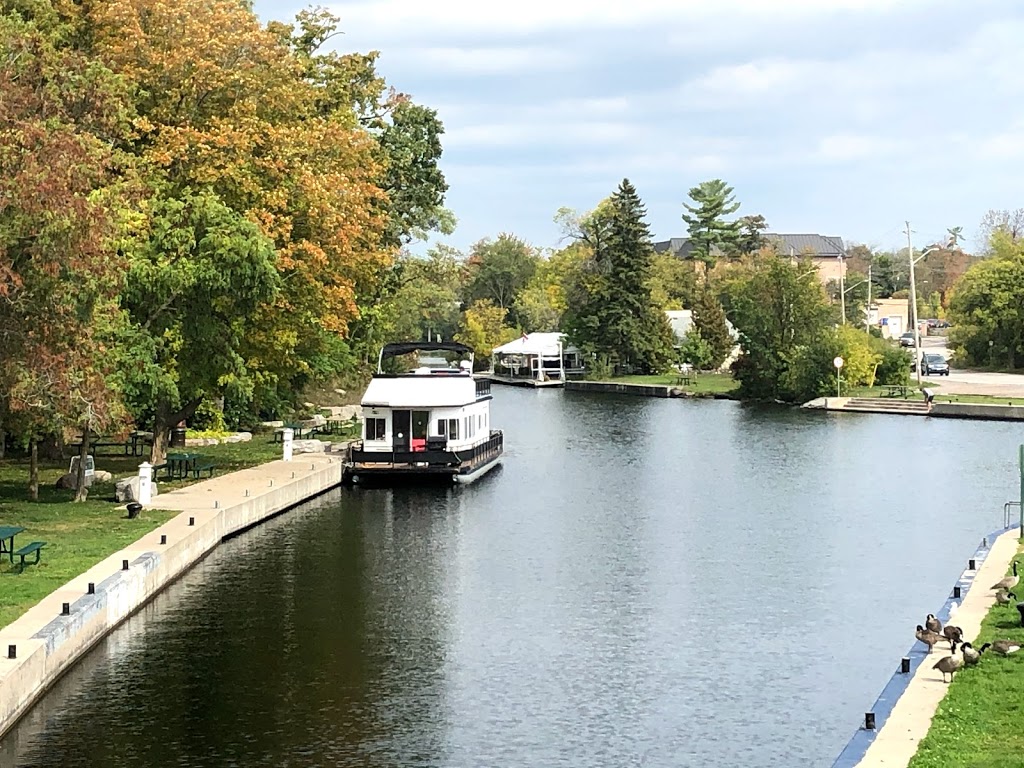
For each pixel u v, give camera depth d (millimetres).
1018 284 130000
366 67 79812
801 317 114250
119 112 45844
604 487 60250
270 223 54000
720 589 37688
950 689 23797
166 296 47625
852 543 44875
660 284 175500
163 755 23531
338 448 67938
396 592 37094
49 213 35469
